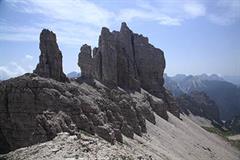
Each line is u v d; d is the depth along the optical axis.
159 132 128.62
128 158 55.78
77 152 47.06
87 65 124.31
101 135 79.25
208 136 192.75
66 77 99.75
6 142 74.00
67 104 77.94
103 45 151.75
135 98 148.75
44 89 77.56
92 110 85.12
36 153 48.66
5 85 78.56
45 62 94.44
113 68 151.50
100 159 46.53
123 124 98.25
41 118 69.25
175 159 100.75
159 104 164.25
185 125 178.50
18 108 75.50
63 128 69.81
